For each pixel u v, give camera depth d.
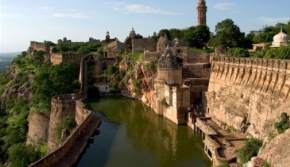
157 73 130.25
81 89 159.00
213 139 77.88
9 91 153.12
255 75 86.38
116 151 82.00
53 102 107.19
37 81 142.12
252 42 166.50
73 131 84.12
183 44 180.00
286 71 73.38
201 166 71.50
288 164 44.72
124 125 107.25
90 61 184.38
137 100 154.00
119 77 176.12
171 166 72.12
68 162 68.62
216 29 167.38
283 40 129.00
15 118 127.81
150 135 95.62
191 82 116.50
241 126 84.62
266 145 54.91
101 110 131.62
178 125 105.12
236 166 60.00
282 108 71.00
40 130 112.19
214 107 101.50
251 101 84.62
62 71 157.50
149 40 198.25
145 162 74.69
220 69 107.31
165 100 116.38
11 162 85.81
